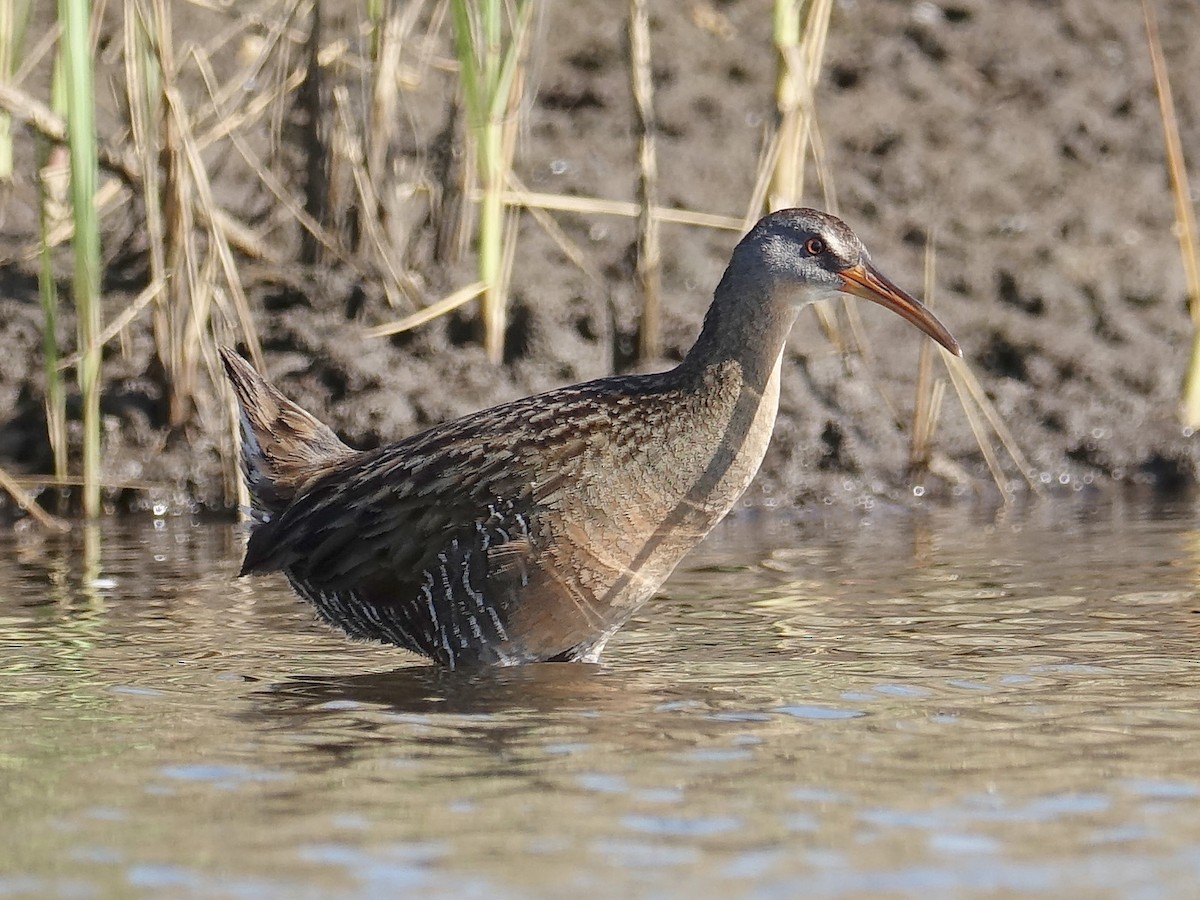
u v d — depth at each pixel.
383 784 7.41
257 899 6.21
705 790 7.31
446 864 6.52
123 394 13.46
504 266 13.70
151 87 12.59
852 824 6.92
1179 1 18.00
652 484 9.38
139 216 13.63
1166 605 10.44
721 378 9.54
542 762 7.70
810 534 12.67
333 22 14.65
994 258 15.52
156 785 7.39
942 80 17.08
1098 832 6.82
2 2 12.47
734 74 16.83
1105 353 14.95
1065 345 14.94
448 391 13.52
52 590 10.88
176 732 8.15
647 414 9.42
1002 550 12.01
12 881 6.38
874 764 7.63
